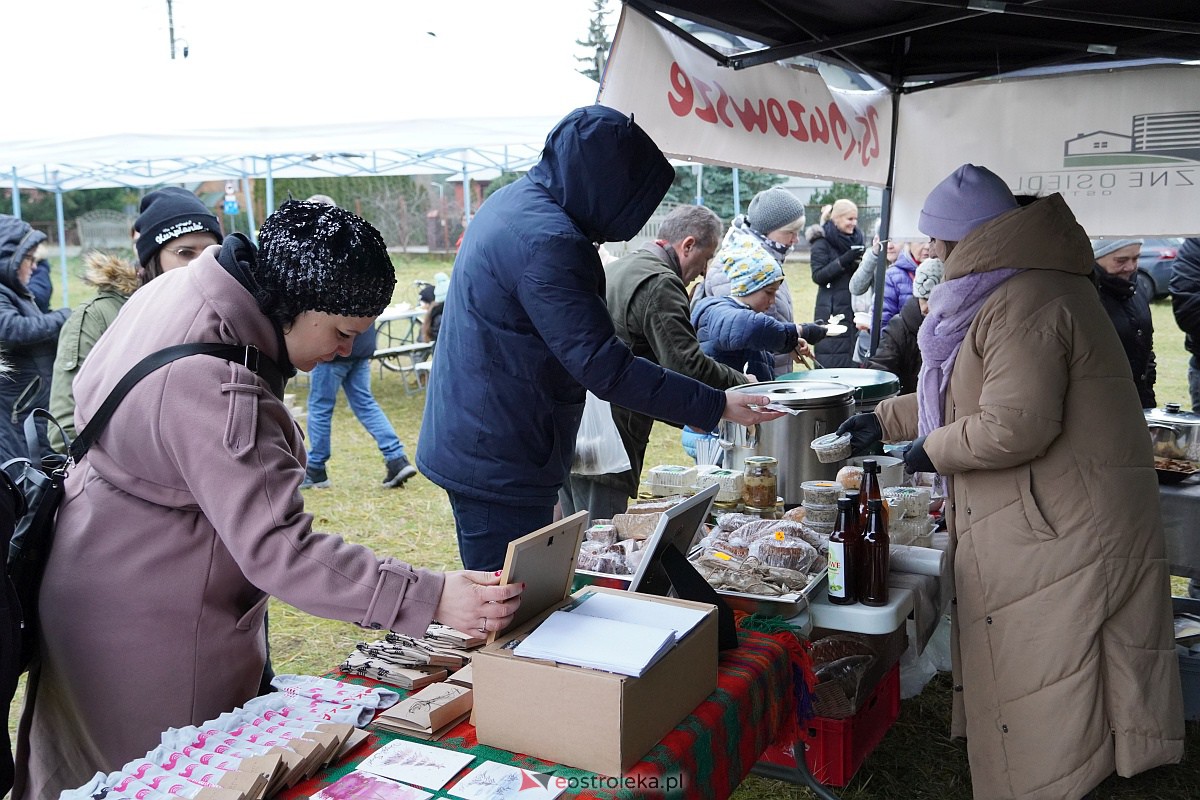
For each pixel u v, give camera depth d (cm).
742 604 187
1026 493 210
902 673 316
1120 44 330
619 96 248
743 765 148
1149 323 404
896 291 499
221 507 125
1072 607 207
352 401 587
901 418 244
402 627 129
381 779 122
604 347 200
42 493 137
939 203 226
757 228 438
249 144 698
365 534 498
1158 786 274
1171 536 284
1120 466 207
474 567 222
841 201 570
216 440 125
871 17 294
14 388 353
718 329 340
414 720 135
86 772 144
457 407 214
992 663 219
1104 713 211
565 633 134
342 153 829
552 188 206
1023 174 392
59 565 136
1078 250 211
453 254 2056
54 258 1839
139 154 713
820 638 253
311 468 590
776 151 322
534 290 198
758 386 273
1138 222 375
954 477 224
